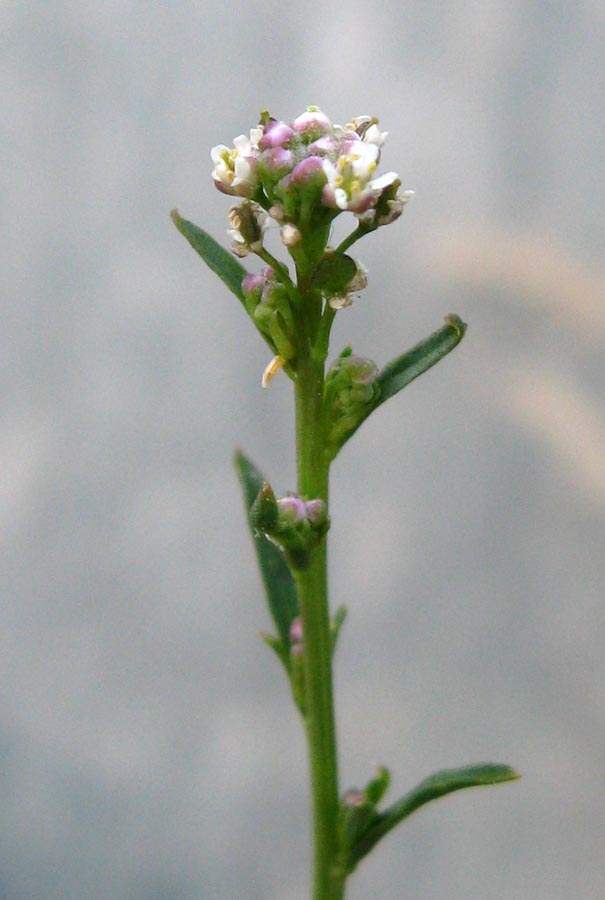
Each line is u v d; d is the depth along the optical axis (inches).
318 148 5.8
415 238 8.4
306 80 8.3
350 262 5.8
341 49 8.3
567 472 8.3
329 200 5.8
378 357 8.4
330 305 5.9
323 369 6.0
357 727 8.7
